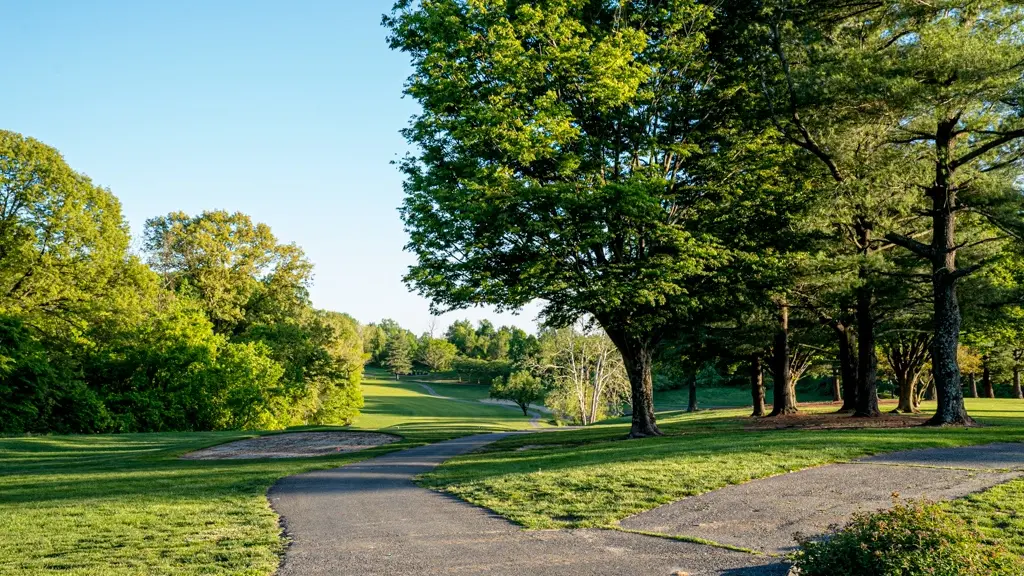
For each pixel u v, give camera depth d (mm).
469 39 18344
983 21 19438
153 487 14859
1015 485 10336
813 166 21469
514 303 19891
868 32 21094
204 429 43562
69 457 23594
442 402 96000
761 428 23938
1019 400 47688
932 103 17766
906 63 17969
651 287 18234
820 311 30578
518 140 17406
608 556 7891
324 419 59406
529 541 8734
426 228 19078
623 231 18547
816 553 6238
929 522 6117
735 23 20000
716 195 20953
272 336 52250
